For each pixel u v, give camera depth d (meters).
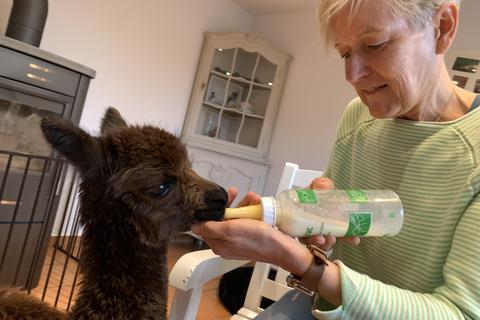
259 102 3.81
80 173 0.78
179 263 0.95
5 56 1.73
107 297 0.76
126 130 0.81
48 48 2.59
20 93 1.83
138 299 0.77
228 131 3.84
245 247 0.72
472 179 0.78
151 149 0.77
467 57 2.67
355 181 1.06
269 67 3.76
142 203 0.75
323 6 0.86
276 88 3.71
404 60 0.79
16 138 1.90
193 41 3.51
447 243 0.80
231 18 3.81
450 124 0.88
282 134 3.74
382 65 0.80
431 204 0.85
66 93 1.99
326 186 0.91
